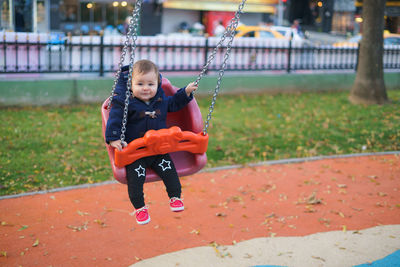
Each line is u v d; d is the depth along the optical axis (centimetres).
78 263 389
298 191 576
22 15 1432
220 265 381
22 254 403
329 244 418
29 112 920
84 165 664
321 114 1015
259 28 1631
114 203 531
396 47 1396
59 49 994
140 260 393
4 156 676
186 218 487
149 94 318
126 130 327
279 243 422
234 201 539
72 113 934
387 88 1412
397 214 496
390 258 385
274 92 1249
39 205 521
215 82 1162
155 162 332
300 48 1266
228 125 900
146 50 1091
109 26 2270
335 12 2933
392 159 722
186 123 358
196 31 2536
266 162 698
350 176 636
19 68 998
